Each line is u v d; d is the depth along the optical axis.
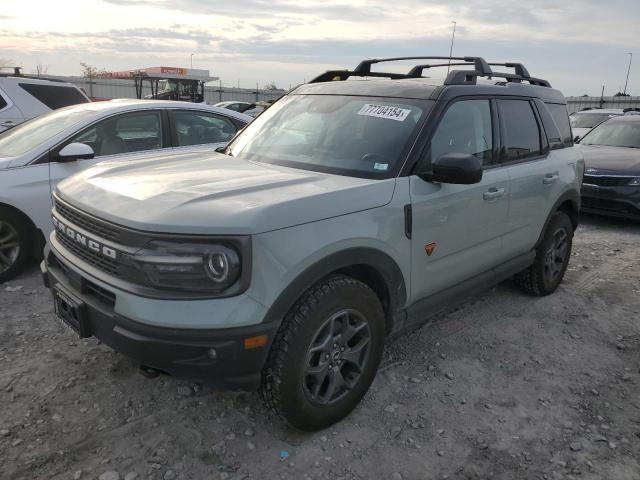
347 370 3.02
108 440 2.78
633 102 26.77
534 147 4.41
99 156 5.27
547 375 3.64
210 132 6.18
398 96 3.58
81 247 2.77
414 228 3.14
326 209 2.67
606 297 5.07
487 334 4.19
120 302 2.45
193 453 2.71
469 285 3.80
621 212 7.81
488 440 2.94
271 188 2.76
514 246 4.23
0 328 3.91
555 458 2.82
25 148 5.04
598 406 3.31
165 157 3.66
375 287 3.15
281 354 2.58
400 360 3.73
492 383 3.50
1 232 4.73
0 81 8.07
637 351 4.05
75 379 3.30
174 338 2.36
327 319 2.71
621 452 2.89
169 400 3.13
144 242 2.38
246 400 3.16
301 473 2.62
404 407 3.19
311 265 2.58
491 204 3.77
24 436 2.79
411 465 2.72
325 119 3.64
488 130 3.87
